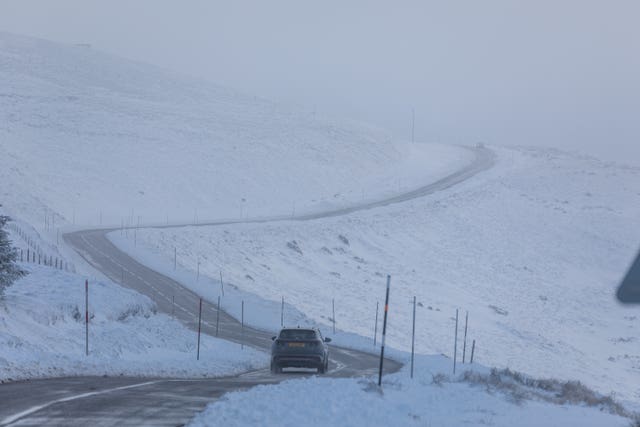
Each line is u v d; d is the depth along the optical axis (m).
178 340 45.97
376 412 18.44
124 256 111.56
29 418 15.99
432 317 110.31
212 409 17.33
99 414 16.86
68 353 31.64
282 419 16.56
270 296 102.06
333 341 70.69
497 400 24.05
